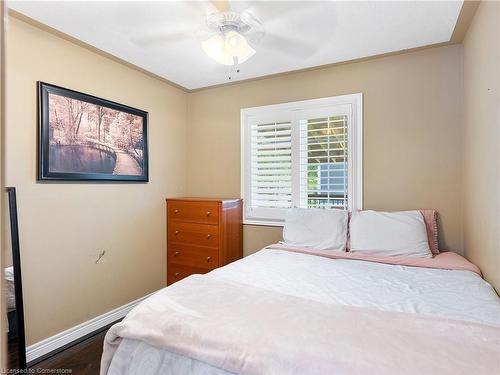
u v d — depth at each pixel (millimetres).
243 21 1899
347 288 1567
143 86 2955
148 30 2104
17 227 1922
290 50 2426
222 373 994
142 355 1159
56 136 2164
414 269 1899
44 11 1867
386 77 2586
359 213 2467
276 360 933
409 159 2514
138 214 2910
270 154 3098
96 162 2461
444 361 879
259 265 1970
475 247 1972
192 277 1679
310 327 1087
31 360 2027
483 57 1742
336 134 2770
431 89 2434
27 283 2023
